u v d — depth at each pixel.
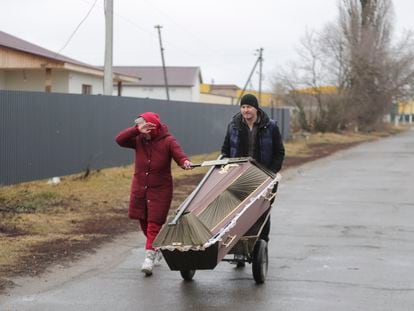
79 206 13.03
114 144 19.88
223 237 6.50
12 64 25.38
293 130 56.47
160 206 7.82
